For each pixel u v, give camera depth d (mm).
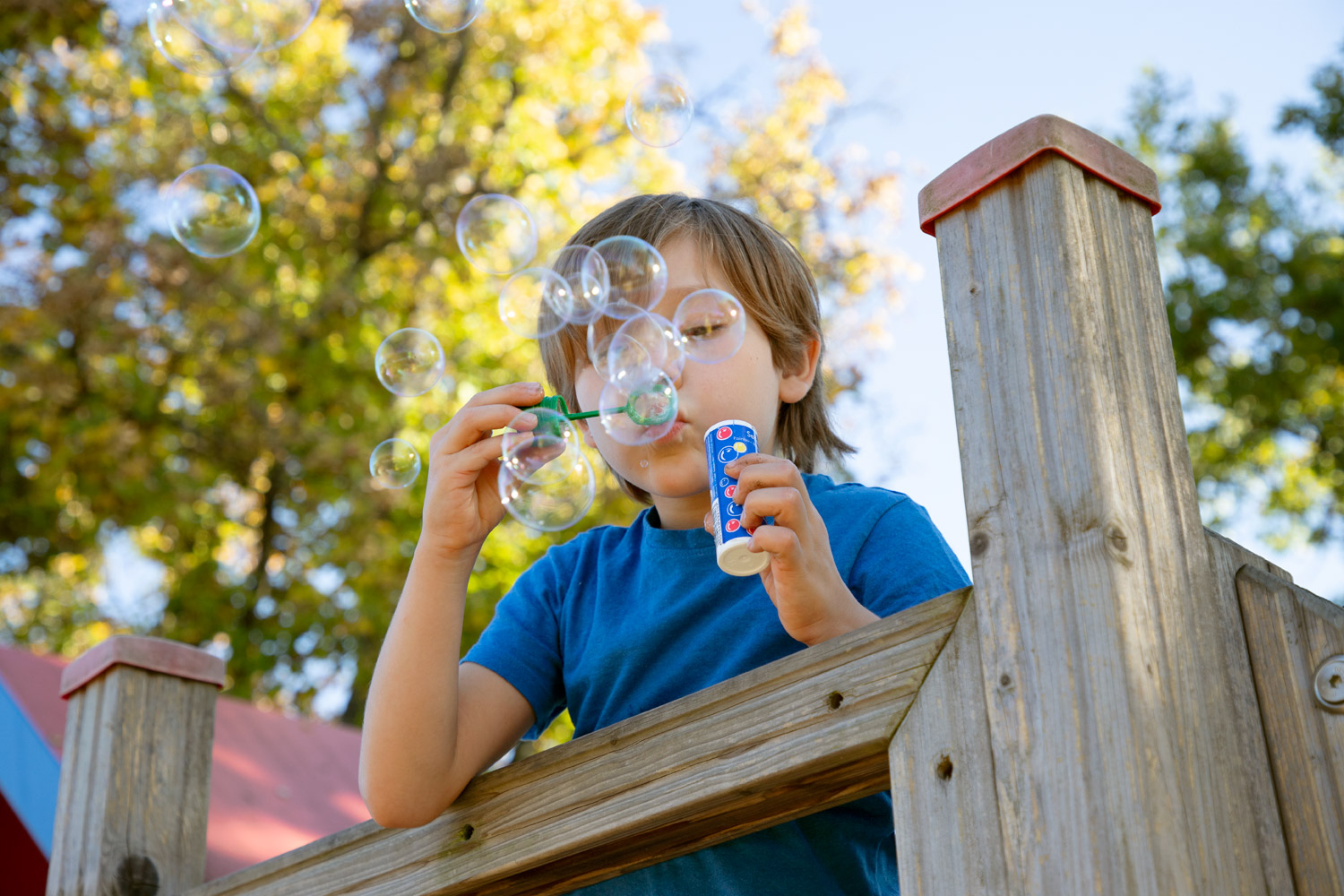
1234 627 922
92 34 9727
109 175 9375
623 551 1558
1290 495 12305
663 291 1568
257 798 2967
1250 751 880
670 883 1281
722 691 1062
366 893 1308
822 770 996
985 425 955
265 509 9359
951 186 1016
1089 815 824
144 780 1856
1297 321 12180
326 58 10500
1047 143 961
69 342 8945
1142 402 939
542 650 1498
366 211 10047
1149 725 828
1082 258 948
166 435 9164
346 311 9289
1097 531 875
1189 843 808
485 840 1215
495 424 1277
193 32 2197
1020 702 880
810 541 1158
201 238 2354
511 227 2139
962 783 895
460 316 9828
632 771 1107
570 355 1651
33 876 2932
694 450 1415
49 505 9047
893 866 1361
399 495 8844
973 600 934
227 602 9281
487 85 10766
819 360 1758
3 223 9305
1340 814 852
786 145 11273
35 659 2830
